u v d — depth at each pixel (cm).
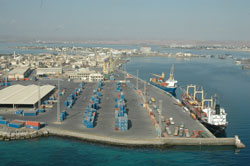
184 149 10919
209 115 13675
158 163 9694
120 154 10350
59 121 13538
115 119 13562
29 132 11962
